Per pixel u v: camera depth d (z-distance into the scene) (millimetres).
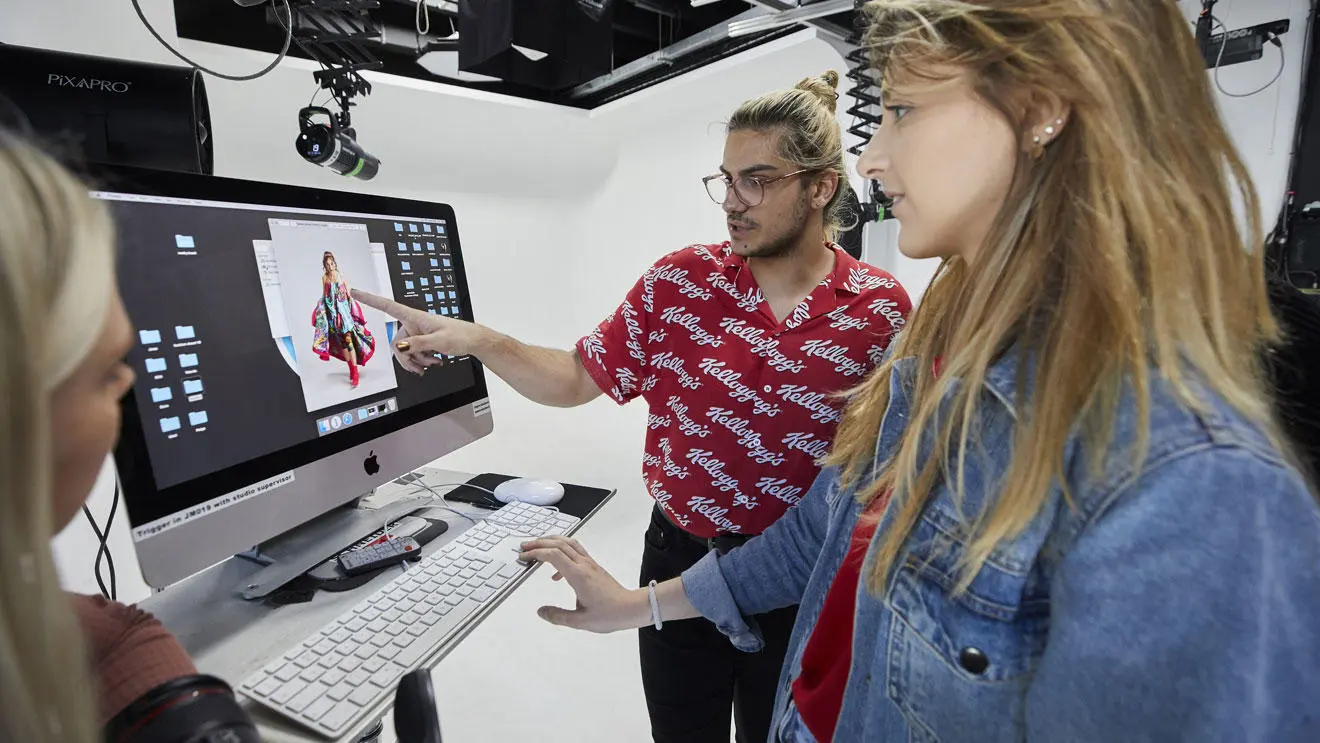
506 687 1706
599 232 4516
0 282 206
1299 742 284
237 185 692
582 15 2379
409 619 634
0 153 230
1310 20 1788
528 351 1081
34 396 215
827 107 979
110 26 1355
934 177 396
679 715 1154
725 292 1035
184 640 610
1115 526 307
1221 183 320
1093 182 322
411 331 920
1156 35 321
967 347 397
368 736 590
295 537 826
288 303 739
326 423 771
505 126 4031
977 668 394
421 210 998
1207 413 297
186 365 614
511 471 3184
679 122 3920
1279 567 274
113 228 265
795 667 678
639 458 3396
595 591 746
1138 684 296
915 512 450
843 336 993
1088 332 333
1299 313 435
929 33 361
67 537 1125
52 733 229
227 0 2783
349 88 1810
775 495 1026
